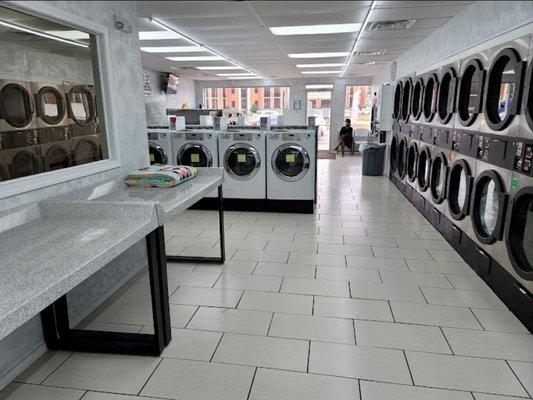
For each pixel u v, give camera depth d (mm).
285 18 4578
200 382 1978
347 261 3566
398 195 6457
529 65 2451
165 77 10930
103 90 2857
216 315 2633
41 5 2158
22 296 1217
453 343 2283
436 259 3602
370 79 12609
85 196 2543
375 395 1873
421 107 5352
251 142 5246
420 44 5961
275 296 2898
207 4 3963
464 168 3566
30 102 3330
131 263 3248
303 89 13148
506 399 1840
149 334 2295
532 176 2373
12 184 2043
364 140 13031
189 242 4129
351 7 4113
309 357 2168
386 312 2650
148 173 2936
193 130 5652
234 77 12672
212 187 3066
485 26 3406
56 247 1659
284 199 5332
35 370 2086
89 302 2678
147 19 4562
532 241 2527
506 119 2713
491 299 2816
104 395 1896
